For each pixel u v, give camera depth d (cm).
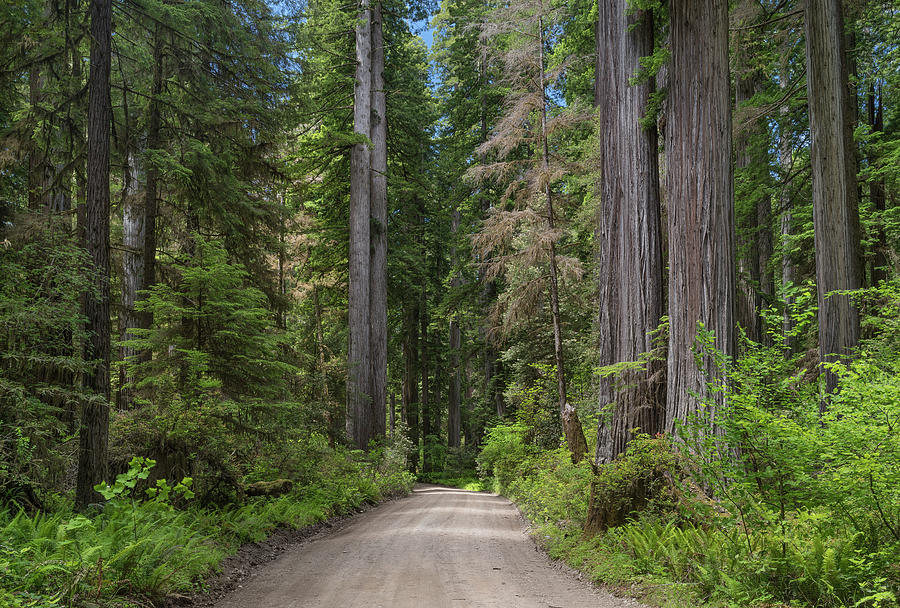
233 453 1238
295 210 1978
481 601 664
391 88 2891
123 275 1709
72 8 1135
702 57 978
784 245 1688
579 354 2223
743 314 1562
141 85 1491
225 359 1306
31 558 628
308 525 1271
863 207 1463
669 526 815
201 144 1407
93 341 958
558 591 734
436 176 3541
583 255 2188
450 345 4197
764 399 687
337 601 664
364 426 2294
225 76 1567
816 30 1049
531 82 1802
